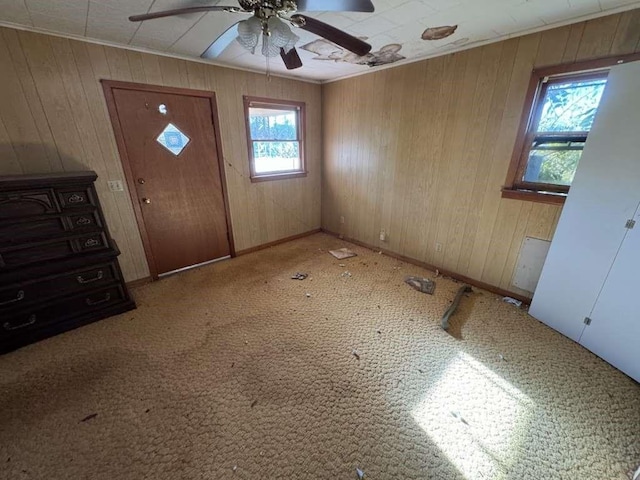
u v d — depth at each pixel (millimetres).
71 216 2139
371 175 3658
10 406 1602
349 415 1552
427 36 2238
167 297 2736
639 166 1598
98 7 1702
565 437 1431
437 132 2871
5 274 1930
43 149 2223
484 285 2850
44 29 2031
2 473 1285
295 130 3965
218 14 1805
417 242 3365
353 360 1949
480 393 1686
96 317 2340
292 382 1770
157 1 1637
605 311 1848
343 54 2693
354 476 1268
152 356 1982
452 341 2123
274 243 4125
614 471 1282
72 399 1648
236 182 3488
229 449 1383
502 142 2451
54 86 2176
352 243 4199
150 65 2561
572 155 2152
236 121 3281
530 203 2379
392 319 2396
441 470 1293
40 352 2008
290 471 1288
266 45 1485
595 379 1757
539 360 1922
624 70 1619
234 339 2158
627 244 1687
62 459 1341
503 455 1354
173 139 2879
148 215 2895
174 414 1560
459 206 2881
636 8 1692
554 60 2055
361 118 3561
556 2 1688
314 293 2816
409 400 1643
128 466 1311
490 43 2326
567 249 2045
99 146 2471
